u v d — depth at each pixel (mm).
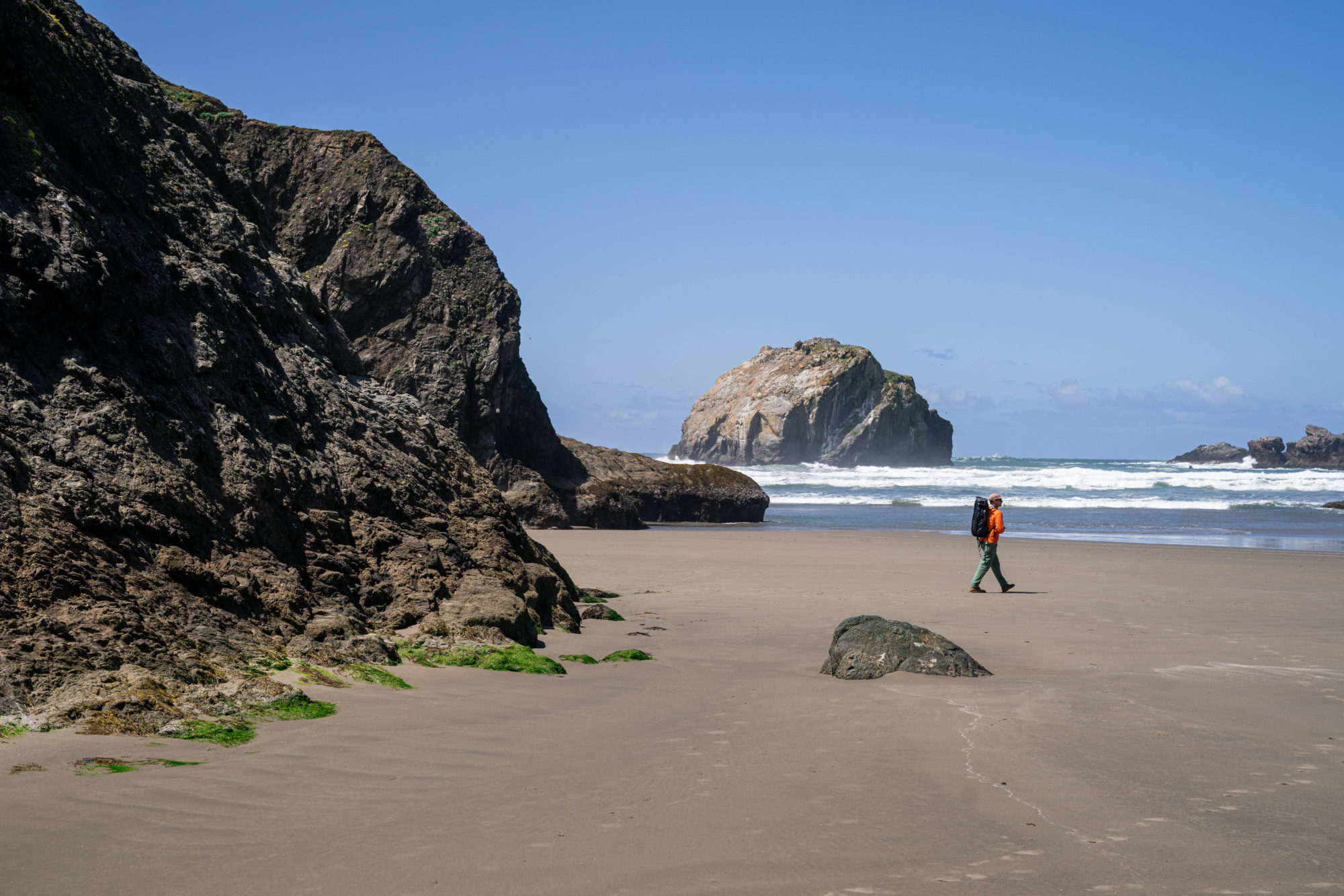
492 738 5375
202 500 7102
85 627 5355
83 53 8844
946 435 194000
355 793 4277
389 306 33031
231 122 33438
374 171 33750
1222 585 15922
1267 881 3479
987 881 3443
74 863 3334
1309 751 5340
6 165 7043
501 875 3395
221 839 3635
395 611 8180
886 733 5723
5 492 5695
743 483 38062
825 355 175125
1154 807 4316
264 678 5809
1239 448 155000
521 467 33219
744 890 3312
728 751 5258
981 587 15320
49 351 6711
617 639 9961
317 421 9500
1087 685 7363
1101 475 68438
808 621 11633
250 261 9969
